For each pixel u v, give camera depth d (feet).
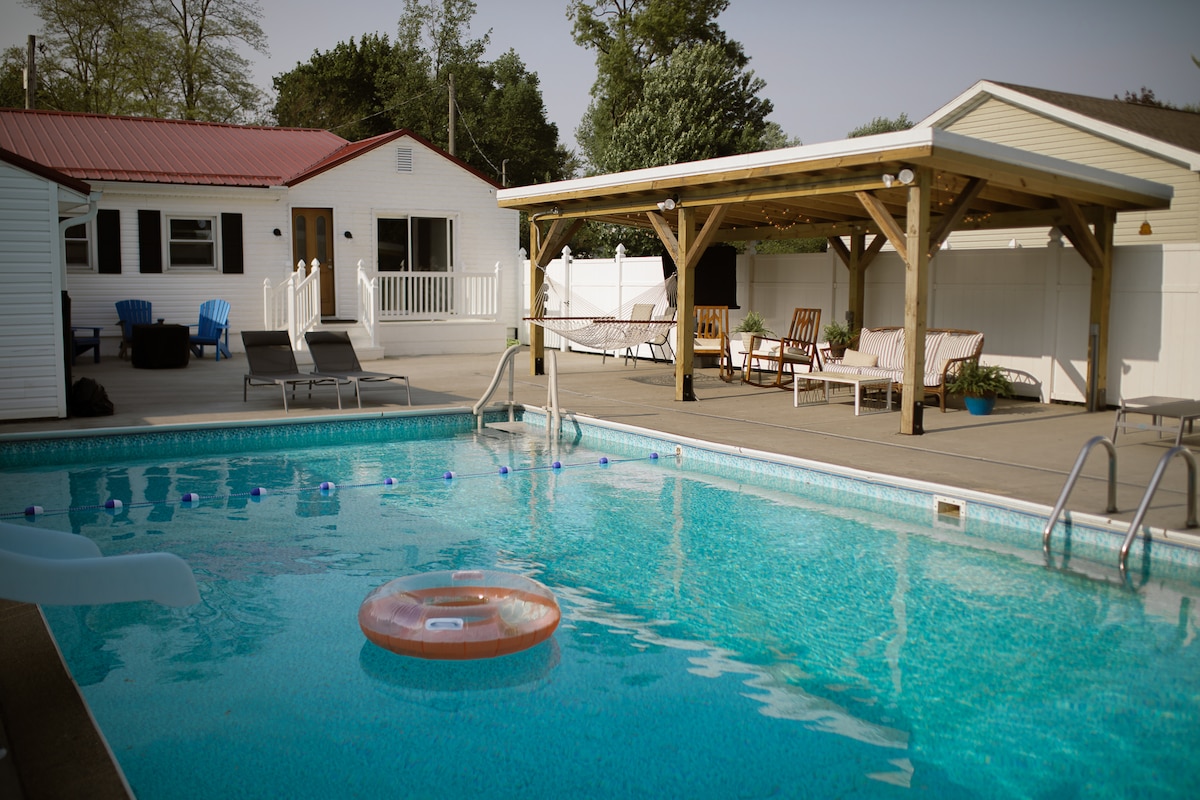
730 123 107.04
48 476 28.17
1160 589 18.40
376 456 31.86
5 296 31.86
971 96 58.80
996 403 39.70
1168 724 12.98
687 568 19.86
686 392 39.86
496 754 12.19
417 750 12.28
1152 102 118.83
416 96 139.64
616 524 23.32
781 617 17.10
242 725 12.94
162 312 59.26
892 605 17.62
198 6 121.80
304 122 138.00
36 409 32.78
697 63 103.91
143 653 15.43
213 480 27.94
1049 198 37.63
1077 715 13.29
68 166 56.65
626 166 102.94
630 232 100.32
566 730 12.85
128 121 68.95
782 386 44.62
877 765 11.91
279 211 61.98
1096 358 37.11
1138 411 27.78
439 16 146.72
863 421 34.42
